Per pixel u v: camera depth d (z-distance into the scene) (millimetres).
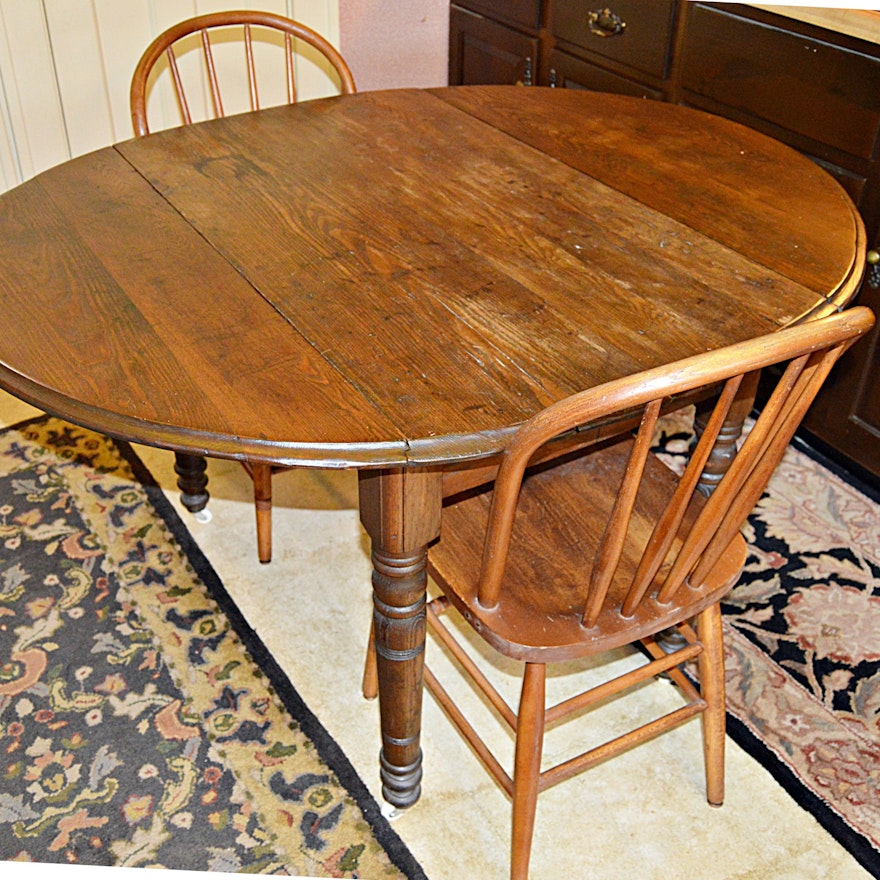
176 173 1653
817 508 2242
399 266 1398
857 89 1970
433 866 1541
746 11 2141
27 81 2652
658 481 1544
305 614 1981
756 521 2197
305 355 1221
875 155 1994
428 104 1922
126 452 2379
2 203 1562
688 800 1647
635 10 2398
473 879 1525
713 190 1631
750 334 1274
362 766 1690
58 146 2793
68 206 1553
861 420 2246
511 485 1125
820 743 1733
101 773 1672
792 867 1549
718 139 1812
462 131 1811
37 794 1639
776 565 2086
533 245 1456
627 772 1691
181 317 1288
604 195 1601
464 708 1797
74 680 1832
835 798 1646
